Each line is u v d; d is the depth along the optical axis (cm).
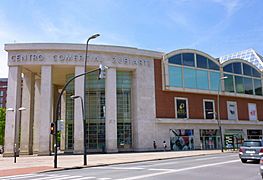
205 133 4709
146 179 1208
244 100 5384
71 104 4350
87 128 4103
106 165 2167
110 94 4056
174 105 4500
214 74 4909
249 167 1648
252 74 5472
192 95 4706
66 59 3956
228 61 5162
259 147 1909
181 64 4581
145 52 4378
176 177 1255
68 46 3966
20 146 4191
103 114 4153
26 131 4250
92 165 2103
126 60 4238
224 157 2636
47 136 3744
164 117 4366
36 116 4694
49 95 3850
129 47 4259
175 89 4438
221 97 5056
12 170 1869
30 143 4266
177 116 4481
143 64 4353
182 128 4494
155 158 2645
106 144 3919
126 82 4394
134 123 4244
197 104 4722
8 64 3916
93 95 4197
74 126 3894
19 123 4162
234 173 1370
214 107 4900
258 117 5516
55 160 1986
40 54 3934
